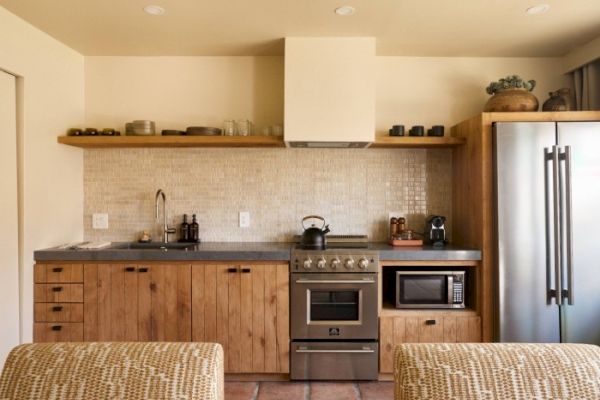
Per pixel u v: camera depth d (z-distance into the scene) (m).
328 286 2.79
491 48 3.23
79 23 2.74
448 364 1.08
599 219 2.65
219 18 2.67
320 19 2.69
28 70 2.71
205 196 3.45
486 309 2.78
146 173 3.44
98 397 1.03
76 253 2.79
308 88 2.94
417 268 2.98
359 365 2.80
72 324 2.81
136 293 2.81
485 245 2.79
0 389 1.05
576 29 2.87
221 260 2.81
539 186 2.69
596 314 2.65
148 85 3.41
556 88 3.41
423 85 3.44
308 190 3.45
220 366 1.13
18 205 2.68
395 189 3.45
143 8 2.53
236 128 3.20
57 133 3.04
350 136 2.93
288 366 2.81
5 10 2.51
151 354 1.11
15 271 2.65
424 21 2.72
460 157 3.21
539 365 1.07
